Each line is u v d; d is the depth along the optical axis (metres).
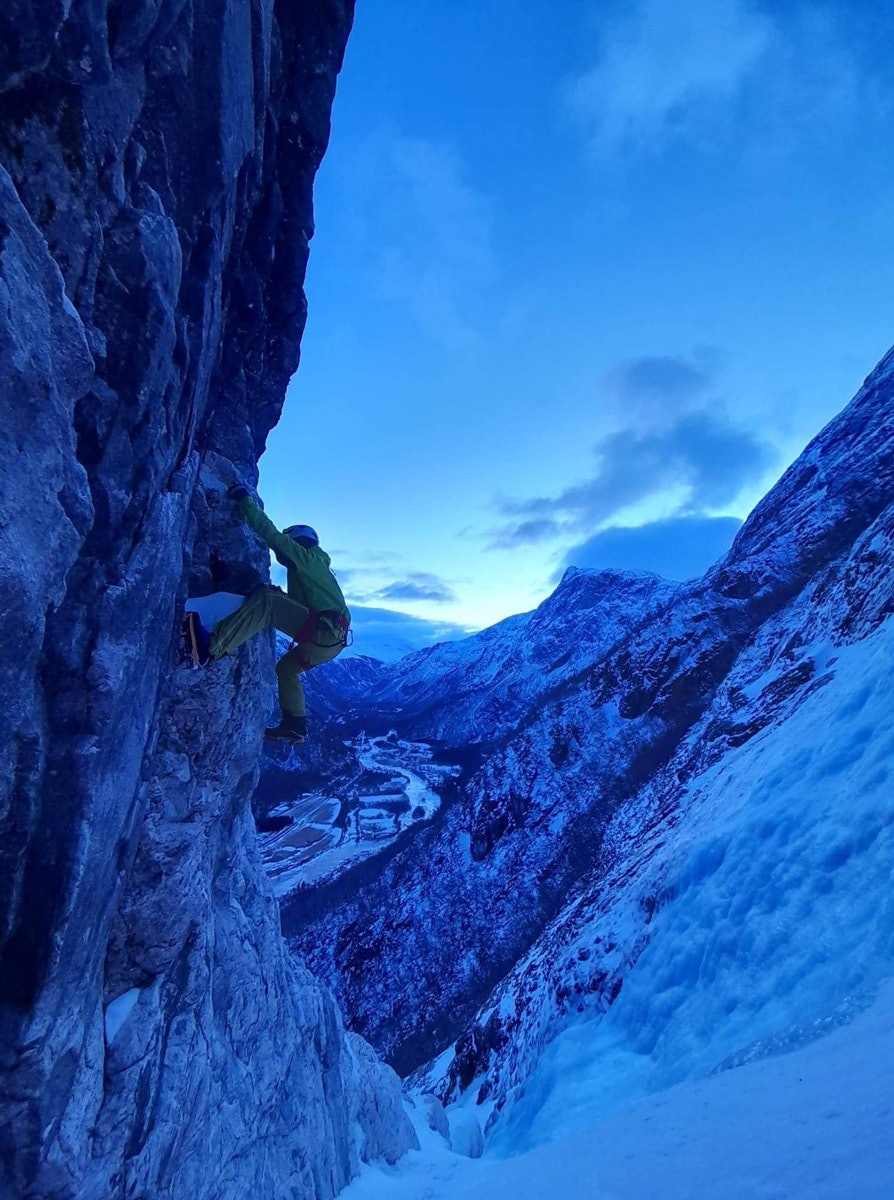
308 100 4.32
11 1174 2.71
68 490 2.26
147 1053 3.56
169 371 2.83
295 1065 6.20
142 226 2.52
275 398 5.26
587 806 45.78
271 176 4.23
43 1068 2.68
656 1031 9.82
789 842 9.96
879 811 8.68
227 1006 5.06
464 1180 7.91
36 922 2.58
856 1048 4.71
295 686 4.32
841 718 12.86
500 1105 14.65
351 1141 7.71
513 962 36.47
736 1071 5.84
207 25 2.70
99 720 2.66
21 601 2.02
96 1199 3.11
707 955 9.71
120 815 3.13
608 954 14.54
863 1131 2.97
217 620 3.85
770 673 35.34
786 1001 7.34
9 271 1.90
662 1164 4.02
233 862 5.54
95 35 2.12
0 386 1.90
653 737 48.16
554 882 40.72
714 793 19.66
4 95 2.11
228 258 3.96
